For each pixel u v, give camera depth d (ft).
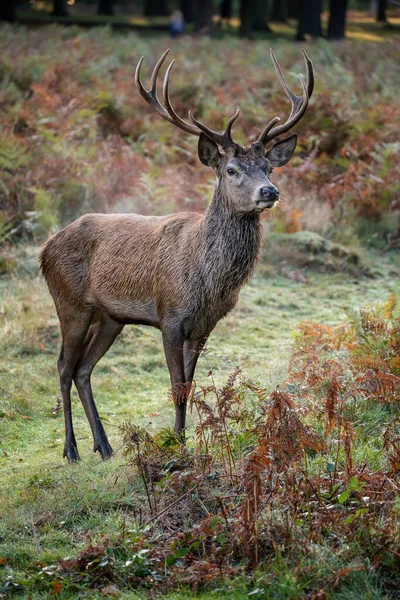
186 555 24.16
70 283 34.58
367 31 226.38
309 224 61.82
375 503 25.22
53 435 35.94
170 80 94.68
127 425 29.81
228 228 31.32
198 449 28.91
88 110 74.49
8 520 27.25
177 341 31.96
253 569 23.44
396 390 31.55
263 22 218.59
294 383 32.60
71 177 62.34
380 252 62.34
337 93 82.79
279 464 25.62
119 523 26.58
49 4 248.52
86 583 23.53
